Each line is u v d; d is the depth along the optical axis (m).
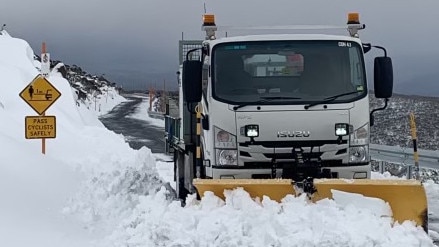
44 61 17.38
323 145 8.29
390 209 7.23
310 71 8.55
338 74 8.56
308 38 8.66
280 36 8.63
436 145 19.03
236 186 7.40
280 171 8.27
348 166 8.34
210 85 8.53
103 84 82.00
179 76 12.35
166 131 14.74
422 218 7.20
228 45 8.59
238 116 8.31
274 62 8.55
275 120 8.27
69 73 63.84
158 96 80.25
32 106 13.66
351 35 9.37
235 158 8.32
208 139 8.75
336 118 8.32
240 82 8.50
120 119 48.19
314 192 7.36
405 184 7.19
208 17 9.44
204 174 9.20
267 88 8.47
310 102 8.34
